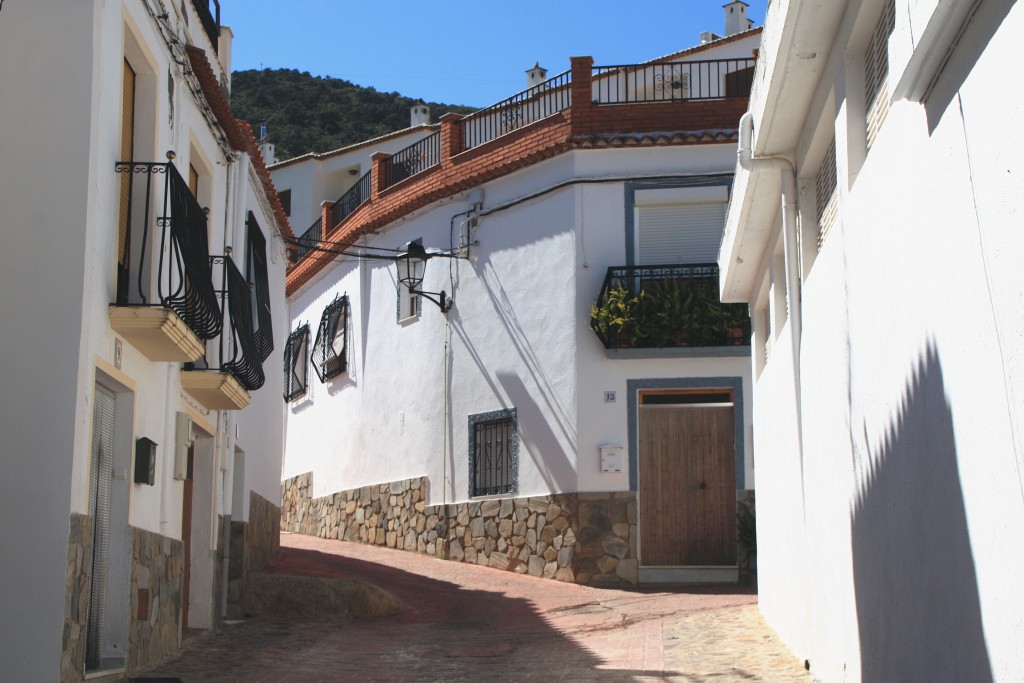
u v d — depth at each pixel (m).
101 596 8.34
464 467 18.81
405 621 13.36
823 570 8.20
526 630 12.55
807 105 8.09
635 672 9.16
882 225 6.03
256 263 13.69
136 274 8.89
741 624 11.73
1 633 6.85
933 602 5.26
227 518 12.66
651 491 16.75
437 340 19.88
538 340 17.67
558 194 17.72
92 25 7.49
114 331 8.16
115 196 8.16
